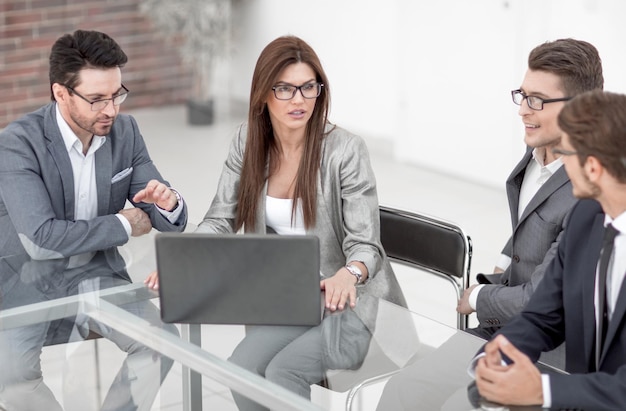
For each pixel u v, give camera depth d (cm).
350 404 211
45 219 291
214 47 747
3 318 254
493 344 208
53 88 294
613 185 200
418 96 645
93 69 286
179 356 233
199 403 216
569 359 226
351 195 295
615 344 212
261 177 301
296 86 280
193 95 762
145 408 220
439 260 309
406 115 657
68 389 229
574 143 199
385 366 227
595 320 217
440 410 205
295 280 240
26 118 304
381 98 675
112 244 295
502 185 606
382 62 667
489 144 608
